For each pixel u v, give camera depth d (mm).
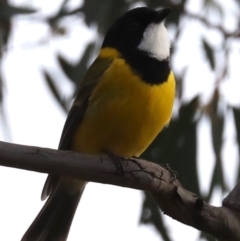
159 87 8609
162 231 10992
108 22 11516
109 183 7141
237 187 7668
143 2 12250
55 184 9375
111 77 8648
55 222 9469
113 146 8844
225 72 11461
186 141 11117
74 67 11602
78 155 6840
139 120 8602
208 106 11297
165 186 7191
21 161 6496
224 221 7352
